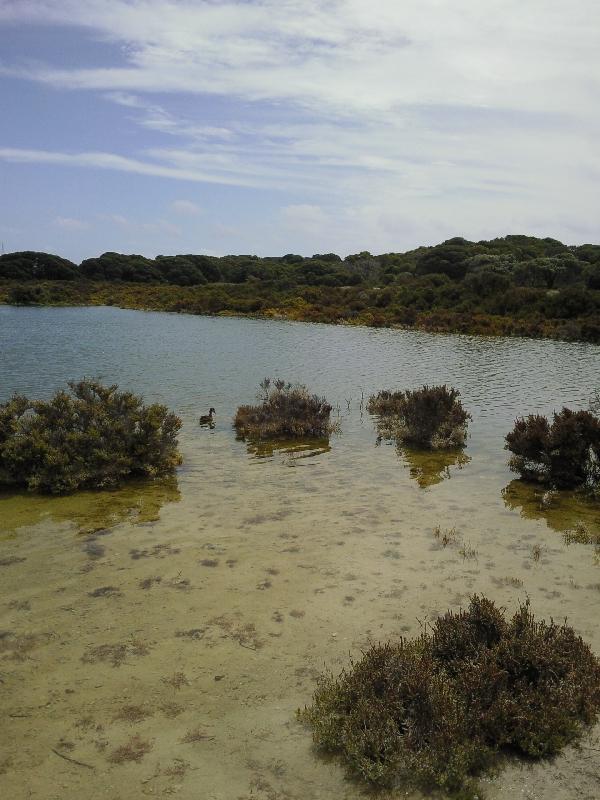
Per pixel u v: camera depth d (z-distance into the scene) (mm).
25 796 3256
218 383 17938
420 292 50500
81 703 4020
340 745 3643
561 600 5484
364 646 4691
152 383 17672
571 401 15938
